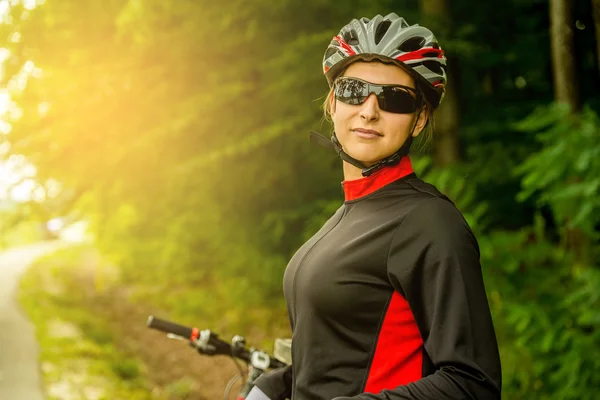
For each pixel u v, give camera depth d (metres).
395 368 1.22
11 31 9.01
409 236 1.20
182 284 10.69
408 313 1.21
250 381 2.11
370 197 1.31
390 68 1.31
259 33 8.10
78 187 9.98
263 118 8.88
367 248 1.23
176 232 10.37
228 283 9.06
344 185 1.39
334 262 1.26
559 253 4.46
